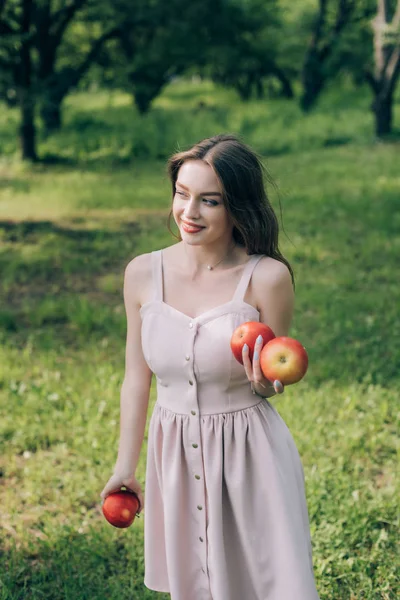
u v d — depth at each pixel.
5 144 20.70
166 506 2.66
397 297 7.85
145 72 24.02
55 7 21.08
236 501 2.58
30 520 4.22
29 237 11.03
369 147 19.19
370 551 3.83
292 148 19.39
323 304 7.56
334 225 11.12
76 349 6.75
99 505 4.35
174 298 2.64
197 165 2.49
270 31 28.56
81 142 20.22
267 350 2.37
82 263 9.57
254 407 2.61
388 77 20.62
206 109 26.94
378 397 5.50
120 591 3.57
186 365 2.55
